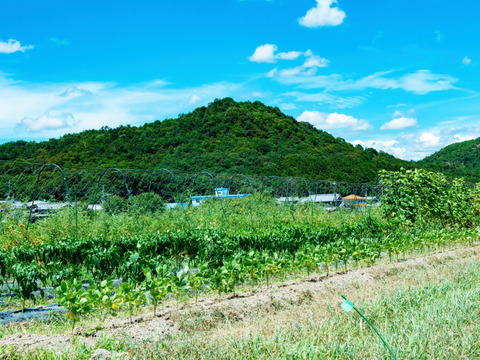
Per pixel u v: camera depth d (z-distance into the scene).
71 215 11.16
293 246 9.80
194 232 8.88
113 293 6.41
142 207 14.45
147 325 4.58
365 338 3.97
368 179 41.75
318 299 5.59
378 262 9.06
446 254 9.76
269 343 3.73
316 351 3.51
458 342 3.85
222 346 3.75
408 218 14.03
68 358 3.46
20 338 3.93
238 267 6.34
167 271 5.80
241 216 14.96
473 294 5.37
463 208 15.84
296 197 20.53
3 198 15.18
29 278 5.74
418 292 5.59
